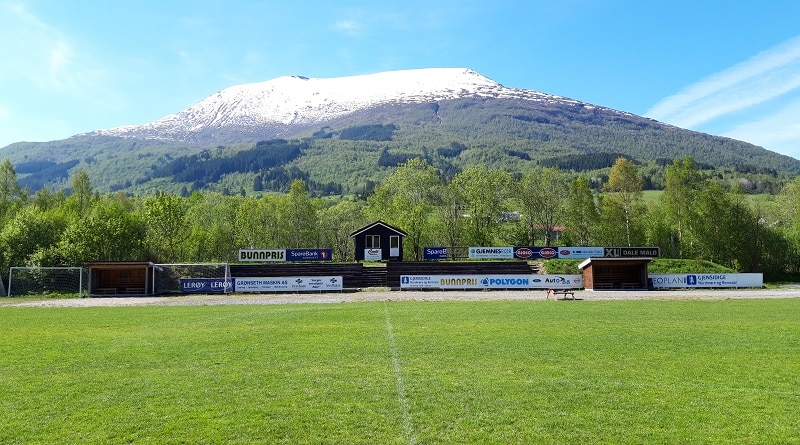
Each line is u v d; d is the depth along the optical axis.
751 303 39.69
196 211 100.69
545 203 88.56
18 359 19.36
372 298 47.66
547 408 13.23
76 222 69.62
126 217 74.25
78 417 12.81
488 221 88.69
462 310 35.09
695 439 11.29
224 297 51.72
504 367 17.47
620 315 31.66
